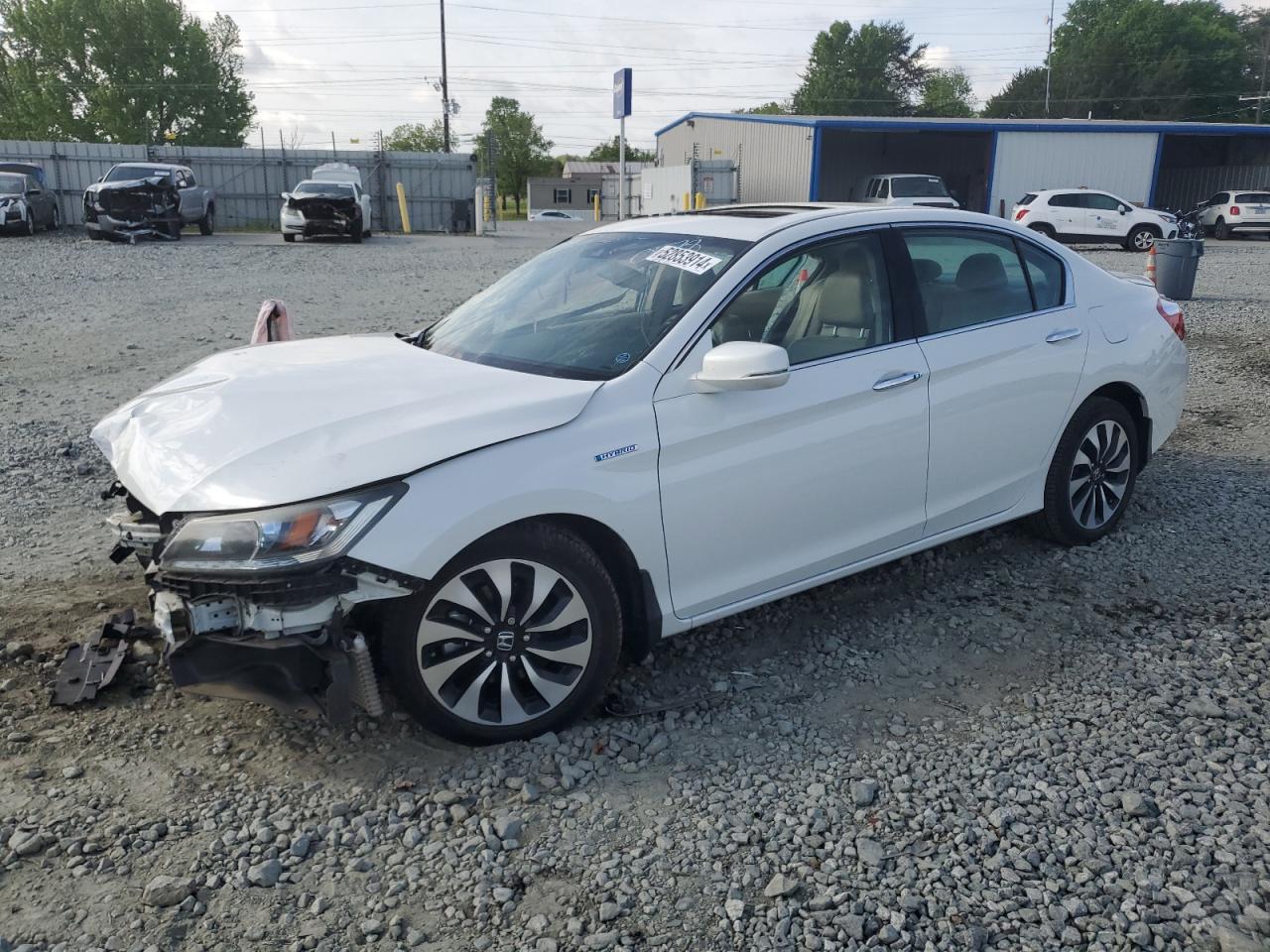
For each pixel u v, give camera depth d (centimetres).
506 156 9581
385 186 3609
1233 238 3319
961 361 414
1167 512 539
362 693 297
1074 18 8331
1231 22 8012
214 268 1844
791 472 367
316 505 285
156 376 893
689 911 258
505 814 294
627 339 360
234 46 6962
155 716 346
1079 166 3703
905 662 388
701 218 427
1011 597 442
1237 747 327
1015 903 259
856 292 396
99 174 3294
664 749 330
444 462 301
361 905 260
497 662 320
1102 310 482
